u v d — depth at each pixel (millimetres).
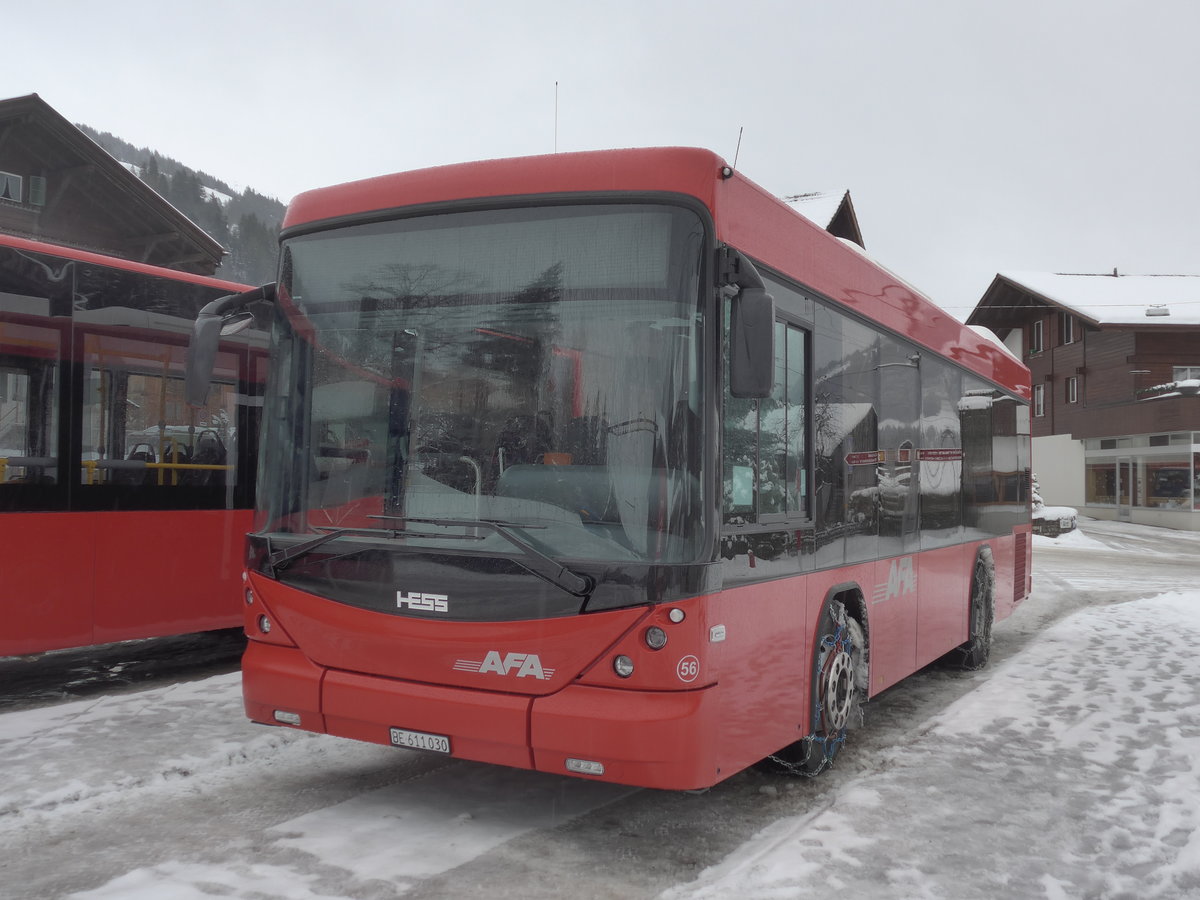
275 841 4500
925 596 7723
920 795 5375
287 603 4805
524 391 4453
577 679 4180
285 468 4945
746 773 5824
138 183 23016
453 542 4414
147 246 24078
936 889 4094
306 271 5020
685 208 4387
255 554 4941
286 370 5016
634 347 4336
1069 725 7016
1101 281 48719
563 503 4309
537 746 4195
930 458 7914
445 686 4395
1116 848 4609
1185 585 18531
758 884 4094
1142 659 9906
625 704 4109
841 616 5906
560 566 4199
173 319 8117
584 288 4441
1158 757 6160
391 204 4844
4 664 8867
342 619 4637
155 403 7953
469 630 4340
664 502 4203
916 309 7629
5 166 21719
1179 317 41531
